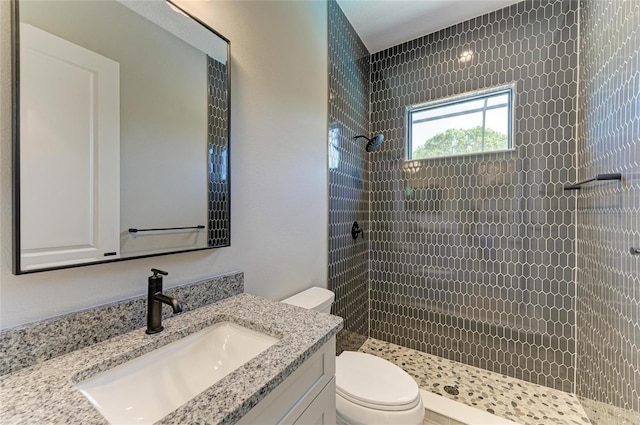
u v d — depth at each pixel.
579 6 1.71
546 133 1.82
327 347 0.82
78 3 0.70
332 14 1.84
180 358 0.76
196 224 0.98
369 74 2.44
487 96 2.05
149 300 0.76
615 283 1.23
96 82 0.73
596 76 1.46
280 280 1.39
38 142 0.63
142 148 0.83
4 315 0.58
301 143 1.54
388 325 2.38
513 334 1.91
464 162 2.08
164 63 0.90
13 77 0.59
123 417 0.60
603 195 1.37
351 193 2.14
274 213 1.35
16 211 0.59
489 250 2.00
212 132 1.04
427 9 1.94
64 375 0.57
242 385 0.54
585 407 1.56
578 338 1.70
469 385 1.80
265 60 1.29
